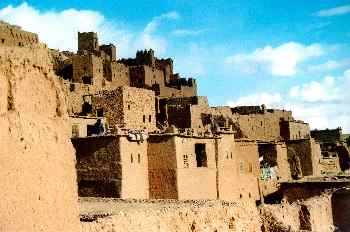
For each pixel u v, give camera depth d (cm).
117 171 3900
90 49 9000
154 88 8475
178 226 2303
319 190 5834
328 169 8275
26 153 981
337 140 10325
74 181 1132
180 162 4241
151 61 9669
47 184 1032
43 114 1051
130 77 8581
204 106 7462
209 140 4750
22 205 956
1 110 940
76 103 5731
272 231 3316
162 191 4219
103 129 4678
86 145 4066
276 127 9200
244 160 5741
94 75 7325
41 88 1054
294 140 7519
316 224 4041
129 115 5681
